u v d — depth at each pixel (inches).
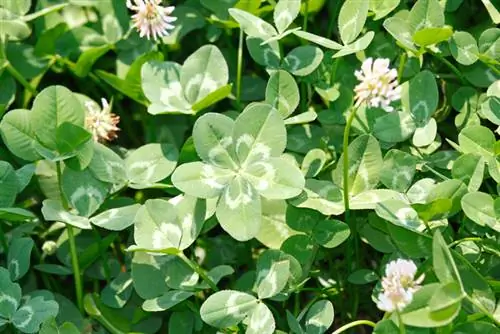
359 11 19.3
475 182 18.3
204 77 19.7
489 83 20.4
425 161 19.6
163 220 18.1
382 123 19.3
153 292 18.3
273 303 20.0
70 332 17.6
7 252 19.7
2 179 18.9
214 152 18.0
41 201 21.1
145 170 19.5
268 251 18.0
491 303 17.4
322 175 19.9
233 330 18.2
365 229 19.2
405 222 17.7
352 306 19.8
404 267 16.6
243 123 18.0
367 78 17.7
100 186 19.1
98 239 19.4
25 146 19.0
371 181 18.6
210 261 20.1
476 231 18.8
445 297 16.0
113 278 19.9
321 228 18.5
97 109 20.7
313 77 20.6
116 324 19.1
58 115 18.8
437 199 17.5
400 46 20.2
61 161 19.9
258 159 17.9
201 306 18.0
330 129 20.3
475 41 19.9
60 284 21.0
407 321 16.3
